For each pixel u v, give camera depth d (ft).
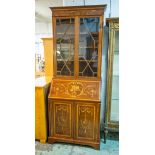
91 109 7.83
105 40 8.78
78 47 8.05
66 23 8.08
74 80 8.27
